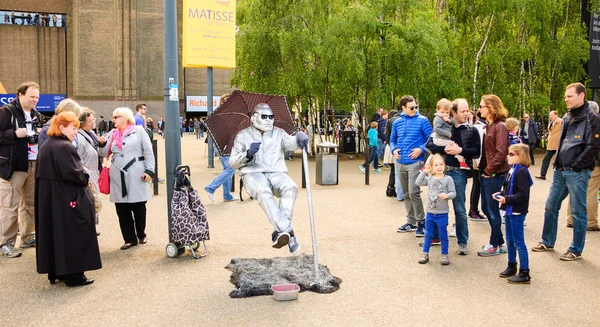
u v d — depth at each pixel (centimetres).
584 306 489
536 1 2333
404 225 796
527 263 552
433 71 2150
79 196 542
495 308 483
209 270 597
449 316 464
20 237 721
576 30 2588
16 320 457
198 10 1552
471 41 2456
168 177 668
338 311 473
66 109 673
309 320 454
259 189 537
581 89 629
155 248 696
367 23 1998
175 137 666
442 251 621
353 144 2341
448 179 625
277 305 488
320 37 2023
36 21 5241
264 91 2105
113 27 5228
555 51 2530
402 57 2034
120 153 688
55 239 531
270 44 2050
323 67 2067
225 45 1591
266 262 616
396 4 2136
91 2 5162
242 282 534
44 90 5300
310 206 546
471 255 663
